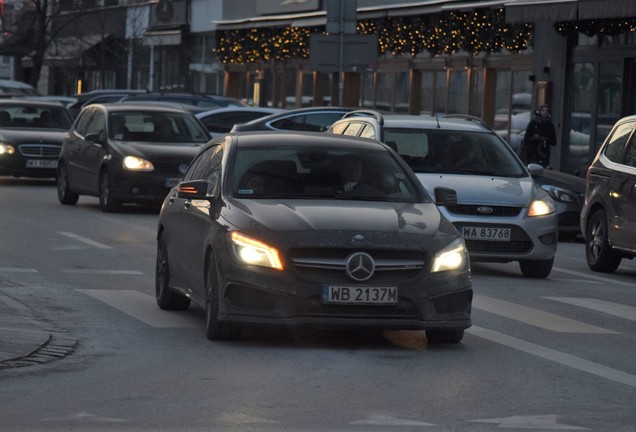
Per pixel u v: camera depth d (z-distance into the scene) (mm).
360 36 63000
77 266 34531
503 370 21234
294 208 23344
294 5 100688
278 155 25266
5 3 129125
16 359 21203
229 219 23188
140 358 21672
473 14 76188
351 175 25031
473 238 34219
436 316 22516
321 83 99562
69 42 129500
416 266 22469
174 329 24719
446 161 36656
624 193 36500
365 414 17609
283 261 22203
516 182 35781
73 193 55062
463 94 78812
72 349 22375
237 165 25016
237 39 112125
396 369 21078
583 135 68312
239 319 22406
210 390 19078
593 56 67250
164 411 17562
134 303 28141
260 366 21078
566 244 47438
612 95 65875
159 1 126500
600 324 26969
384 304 22266
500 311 28188
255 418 17188
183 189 24734
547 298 30812
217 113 69125
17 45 121375
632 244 35938
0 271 33031
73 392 18812
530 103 72500
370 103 91000
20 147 63250
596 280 35750
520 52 73188
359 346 23234
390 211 23656
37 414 17266
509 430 16812
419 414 17703
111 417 17141
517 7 61719
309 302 22156
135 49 131875
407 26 84188
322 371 20781
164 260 27188
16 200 56375
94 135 52281
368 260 22188
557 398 19031
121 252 38000
